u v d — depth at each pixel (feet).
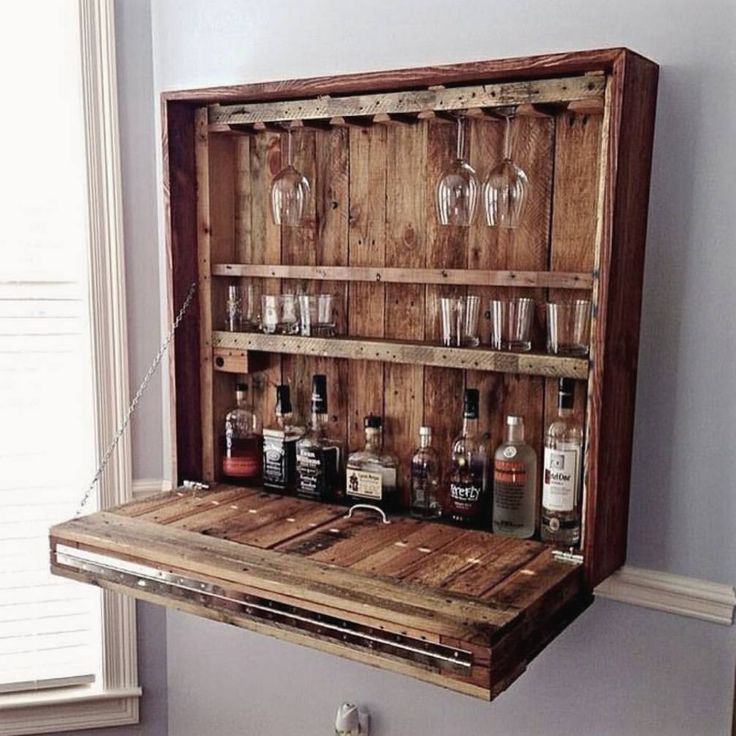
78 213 6.68
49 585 6.90
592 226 5.12
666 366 4.99
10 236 6.61
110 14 6.43
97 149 6.52
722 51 4.68
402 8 5.63
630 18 4.90
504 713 5.78
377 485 5.76
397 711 6.22
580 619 5.41
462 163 5.27
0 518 6.75
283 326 6.15
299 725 6.68
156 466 6.93
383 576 4.66
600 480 4.71
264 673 6.78
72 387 6.83
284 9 6.07
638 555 5.20
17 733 6.88
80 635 7.02
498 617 4.16
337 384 6.13
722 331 4.84
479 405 5.59
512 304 5.25
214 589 4.86
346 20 5.84
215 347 6.24
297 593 4.56
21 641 6.88
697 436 4.97
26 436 6.76
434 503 5.72
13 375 6.70
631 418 5.04
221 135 6.16
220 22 6.32
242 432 6.38
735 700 4.94
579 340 5.01
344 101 5.43
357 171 5.87
